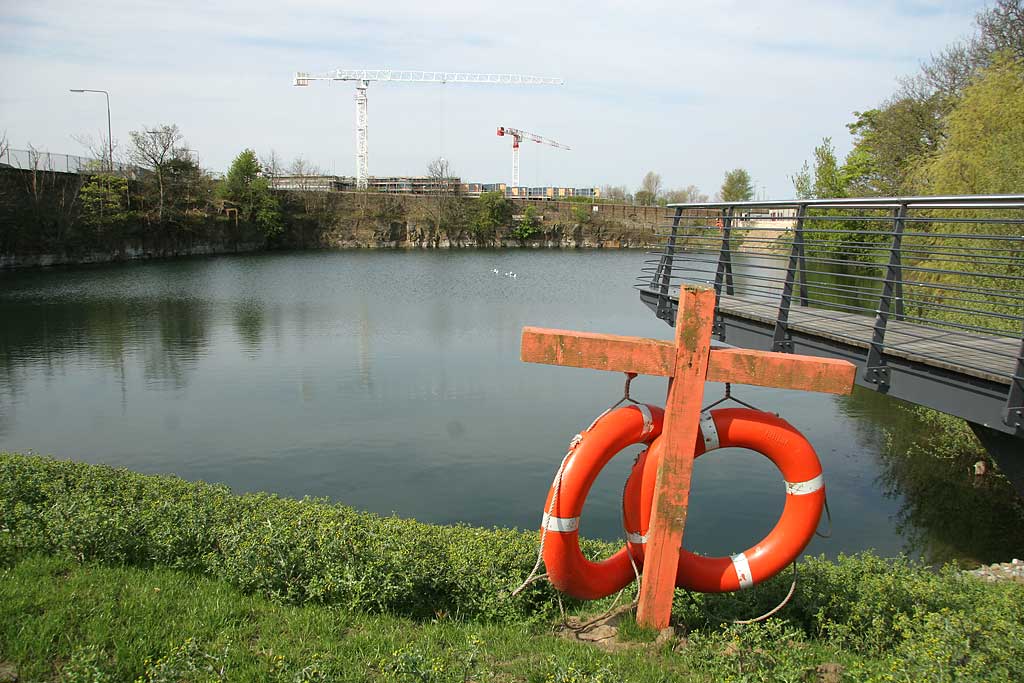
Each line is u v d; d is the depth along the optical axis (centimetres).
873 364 704
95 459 1330
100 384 1892
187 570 571
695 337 458
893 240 701
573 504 476
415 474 1274
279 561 545
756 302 986
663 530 475
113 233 5381
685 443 466
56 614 441
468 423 1573
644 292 1281
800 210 862
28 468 778
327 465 1312
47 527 578
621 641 488
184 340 2495
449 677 396
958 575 723
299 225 7669
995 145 1716
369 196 8144
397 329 2762
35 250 4794
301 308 3284
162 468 1289
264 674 392
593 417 1636
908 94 3197
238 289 3975
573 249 8106
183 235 6284
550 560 484
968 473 1301
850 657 471
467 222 8188
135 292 3750
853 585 601
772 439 483
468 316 3120
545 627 530
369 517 802
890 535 1053
